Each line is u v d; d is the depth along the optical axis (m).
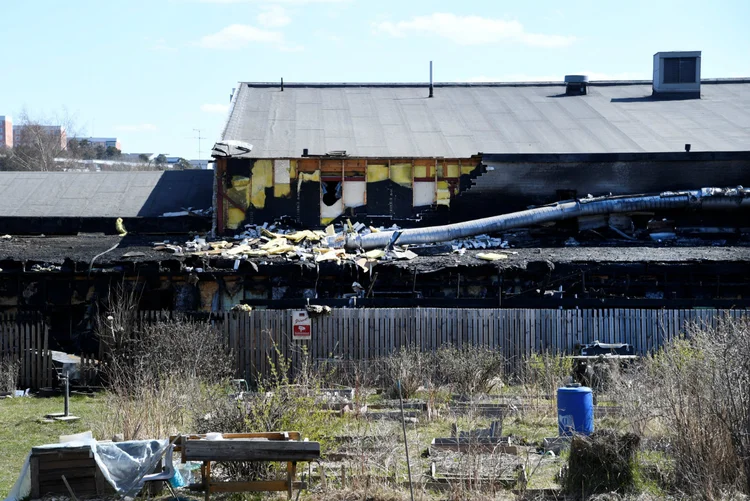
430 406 32.47
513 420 31.72
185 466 23.58
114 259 49.22
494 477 22.52
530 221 56.16
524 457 25.36
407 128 66.75
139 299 46.06
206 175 71.06
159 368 36.47
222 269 48.91
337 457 24.47
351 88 78.38
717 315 42.44
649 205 56.75
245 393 27.16
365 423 29.78
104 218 61.88
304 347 32.56
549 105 73.31
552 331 42.97
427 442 27.53
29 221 61.59
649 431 26.58
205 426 23.75
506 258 49.78
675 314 42.81
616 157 59.50
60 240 58.06
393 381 37.78
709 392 23.03
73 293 49.09
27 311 48.66
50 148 150.50
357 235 53.88
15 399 38.69
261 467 22.06
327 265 48.91
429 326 42.94
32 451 21.03
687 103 73.44
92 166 165.12
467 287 49.19
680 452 22.64
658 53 75.69
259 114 69.62
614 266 48.62
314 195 59.91
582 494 21.70
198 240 55.09
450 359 38.72
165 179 70.19
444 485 22.47
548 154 59.28
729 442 22.11
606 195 58.34
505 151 61.47
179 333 38.81
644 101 74.25
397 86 78.75
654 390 27.20
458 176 60.44
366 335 42.81
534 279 48.97
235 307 44.53
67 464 21.14
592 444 22.44
